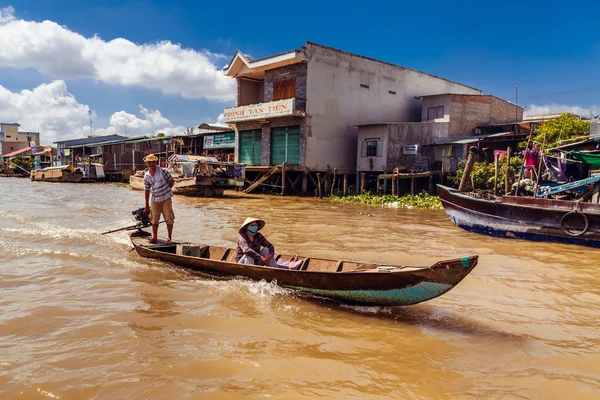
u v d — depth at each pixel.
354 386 3.70
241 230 6.72
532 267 8.15
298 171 25.11
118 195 24.02
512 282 7.04
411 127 24.42
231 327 4.91
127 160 43.78
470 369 4.06
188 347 4.37
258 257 6.50
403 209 18.98
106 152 45.28
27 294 5.88
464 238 11.48
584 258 9.10
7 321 4.88
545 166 12.96
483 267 8.08
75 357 4.07
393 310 5.61
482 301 6.05
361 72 26.81
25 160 58.59
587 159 12.14
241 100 29.75
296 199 23.19
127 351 4.23
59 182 39.84
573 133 20.28
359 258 8.73
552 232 10.89
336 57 25.64
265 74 27.17
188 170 25.23
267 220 14.21
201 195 23.83
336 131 25.97
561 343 4.68
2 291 6.00
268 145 27.22
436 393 3.62
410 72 29.33
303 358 4.18
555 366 4.15
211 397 3.45
